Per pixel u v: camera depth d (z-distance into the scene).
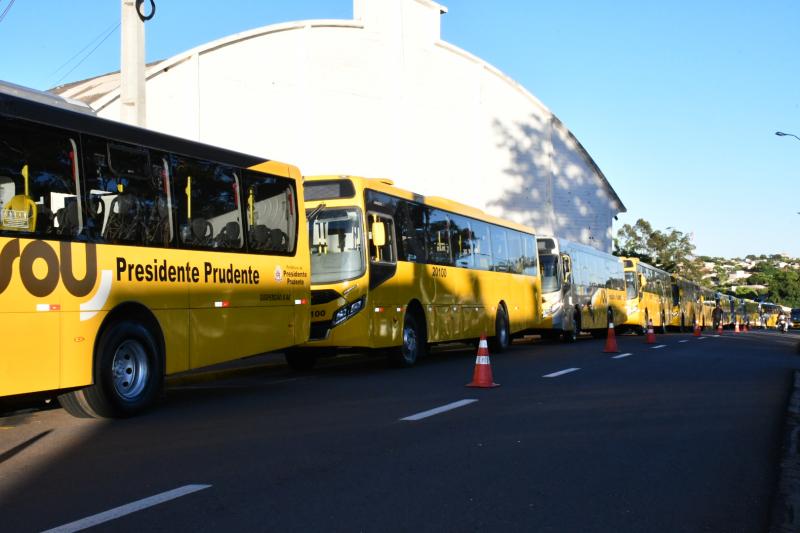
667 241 86.56
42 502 5.16
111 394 8.45
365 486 5.61
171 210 9.40
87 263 8.16
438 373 14.05
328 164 32.53
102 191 8.43
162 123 29.28
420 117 35.50
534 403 9.91
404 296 15.12
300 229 12.07
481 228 19.72
